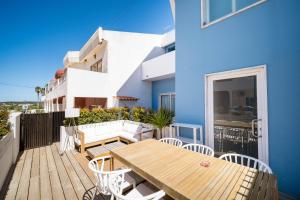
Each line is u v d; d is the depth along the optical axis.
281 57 2.84
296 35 2.68
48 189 3.02
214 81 3.96
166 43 10.73
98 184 2.11
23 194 2.86
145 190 2.12
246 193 1.42
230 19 3.59
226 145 3.71
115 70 9.21
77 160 4.50
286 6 2.79
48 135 6.20
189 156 2.34
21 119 5.60
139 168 1.95
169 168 1.93
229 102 3.66
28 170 3.86
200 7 4.21
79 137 5.21
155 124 5.25
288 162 2.74
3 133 3.60
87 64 12.98
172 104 9.26
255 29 3.18
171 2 5.38
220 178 1.68
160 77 9.09
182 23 4.71
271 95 2.96
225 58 3.68
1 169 3.12
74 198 2.73
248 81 3.34
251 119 3.27
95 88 8.38
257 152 3.18
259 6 3.12
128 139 5.41
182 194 1.41
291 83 2.73
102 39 9.01
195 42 4.34
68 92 7.42
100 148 4.36
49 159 4.61
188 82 4.52
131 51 9.84
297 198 2.62
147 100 10.32
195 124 4.33
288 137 2.75
